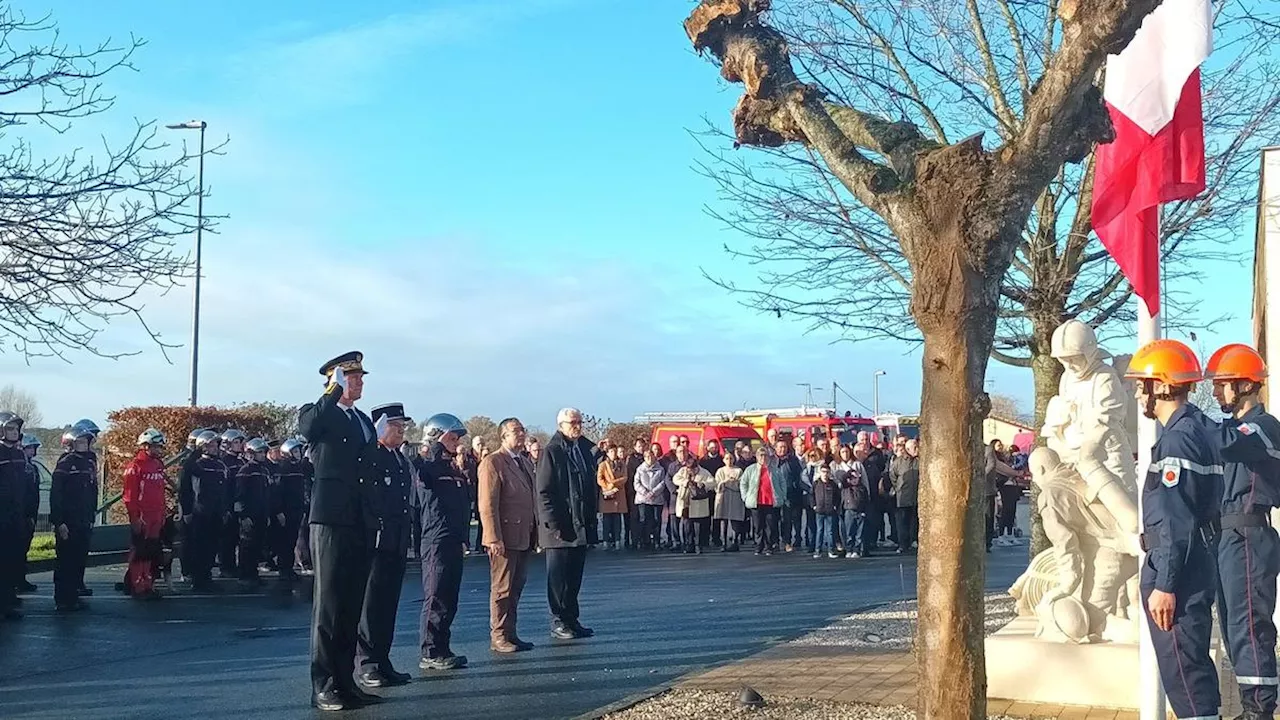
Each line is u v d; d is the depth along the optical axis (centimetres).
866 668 873
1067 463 809
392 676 876
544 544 1117
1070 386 817
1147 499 594
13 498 1302
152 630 1217
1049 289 1051
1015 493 2453
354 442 800
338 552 789
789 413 3222
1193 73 651
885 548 2327
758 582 1670
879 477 2188
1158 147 644
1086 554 793
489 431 2823
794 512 2256
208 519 1611
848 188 469
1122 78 654
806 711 707
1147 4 396
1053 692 754
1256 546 655
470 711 775
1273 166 1014
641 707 739
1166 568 573
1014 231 424
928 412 429
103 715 784
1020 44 1009
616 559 2138
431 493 960
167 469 1991
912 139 462
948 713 414
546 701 805
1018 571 1773
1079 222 1009
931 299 426
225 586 1655
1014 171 421
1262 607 655
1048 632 784
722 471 2277
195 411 2136
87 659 1030
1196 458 580
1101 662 744
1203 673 579
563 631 1114
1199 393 1803
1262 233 1097
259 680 917
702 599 1454
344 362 801
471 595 1555
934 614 420
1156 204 644
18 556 1358
